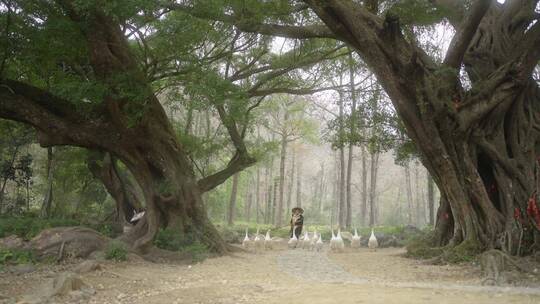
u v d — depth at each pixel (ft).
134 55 47.50
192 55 46.34
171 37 43.55
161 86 57.52
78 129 49.19
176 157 53.72
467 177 48.44
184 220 52.80
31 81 56.18
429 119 47.06
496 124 51.62
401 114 48.16
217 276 37.96
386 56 47.65
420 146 48.62
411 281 35.47
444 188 49.34
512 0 57.82
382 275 39.47
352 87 71.72
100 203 98.73
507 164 49.39
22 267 37.47
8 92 47.62
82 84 40.86
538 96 55.01
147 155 51.80
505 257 38.50
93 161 76.84
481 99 50.08
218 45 57.82
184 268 42.39
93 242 44.29
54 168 87.92
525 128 52.11
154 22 44.55
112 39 44.73
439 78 48.49
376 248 67.26
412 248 54.08
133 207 79.05
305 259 51.98
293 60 65.62
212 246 53.31
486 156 51.26
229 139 73.46
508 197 48.08
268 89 69.92
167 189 51.52
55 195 95.30
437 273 40.01
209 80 44.16
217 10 45.70
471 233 47.01
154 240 49.52
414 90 46.98
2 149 86.28
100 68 44.29
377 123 62.64
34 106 47.93
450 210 53.16
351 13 47.75
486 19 57.88
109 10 37.78
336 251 61.72
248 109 67.92
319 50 66.28
